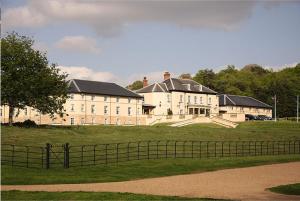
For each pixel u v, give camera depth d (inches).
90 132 2365.9
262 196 776.9
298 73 7066.9
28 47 2544.3
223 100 5147.6
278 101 5910.4
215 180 1016.9
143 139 2105.1
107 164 1294.3
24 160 1309.1
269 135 2522.1
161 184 941.8
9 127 2269.9
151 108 4667.8
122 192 784.3
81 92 3934.5
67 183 962.1
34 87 2411.4
